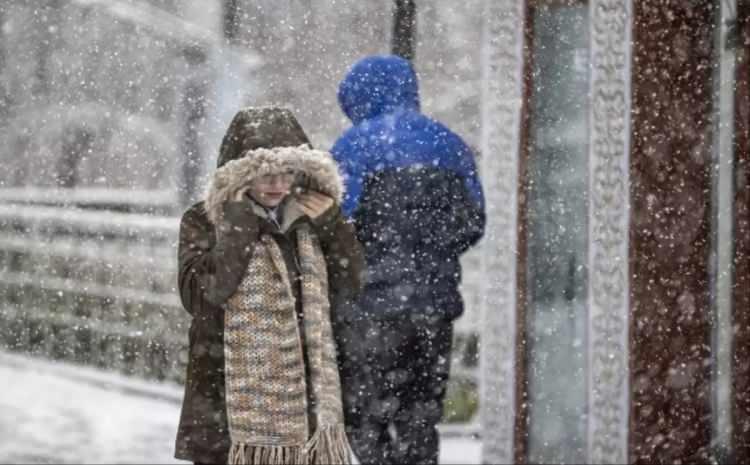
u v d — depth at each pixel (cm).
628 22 1327
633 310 1330
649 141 1341
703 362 1375
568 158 1348
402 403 1357
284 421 1099
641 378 1338
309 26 3023
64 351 2417
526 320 1359
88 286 2406
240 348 1102
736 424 1376
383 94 1344
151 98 3275
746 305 1377
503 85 1359
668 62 1351
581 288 1340
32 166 3403
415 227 1330
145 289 2309
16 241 2581
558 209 1352
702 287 1374
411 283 1331
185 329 2234
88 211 2581
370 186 1324
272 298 1109
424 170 1327
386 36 3031
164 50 3198
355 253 1155
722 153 1377
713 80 1377
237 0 2958
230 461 1099
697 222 1373
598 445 1326
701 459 1371
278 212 1134
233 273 1084
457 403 1936
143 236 2342
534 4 1355
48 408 1916
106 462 1564
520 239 1355
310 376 1116
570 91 1348
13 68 3416
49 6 3341
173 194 2838
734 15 1371
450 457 1600
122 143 3366
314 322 1118
